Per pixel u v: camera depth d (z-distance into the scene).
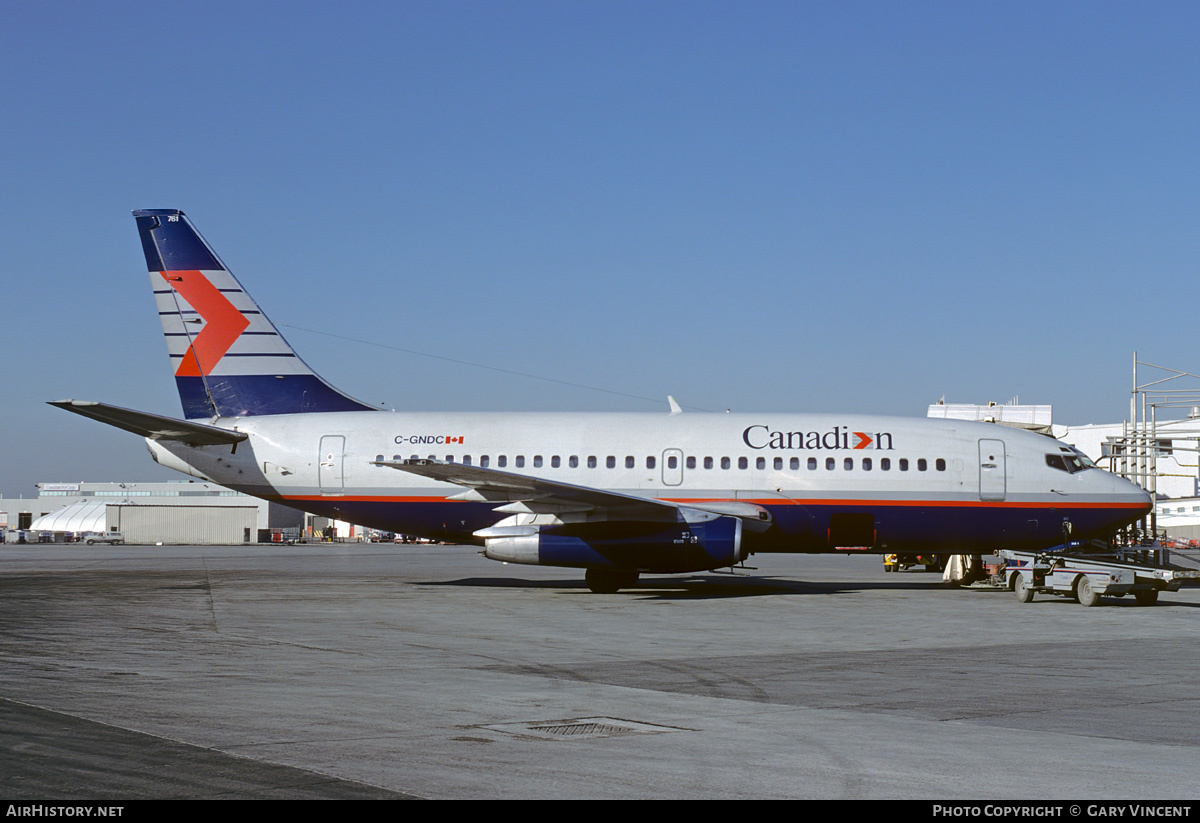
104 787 7.68
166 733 9.70
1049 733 10.12
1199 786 8.07
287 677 13.31
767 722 10.60
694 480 28.97
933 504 28.84
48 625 19.33
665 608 23.69
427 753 8.98
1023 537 29.14
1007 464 29.12
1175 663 15.34
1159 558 28.75
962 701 12.00
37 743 9.16
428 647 16.59
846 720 10.74
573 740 9.59
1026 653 16.42
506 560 27.12
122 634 17.95
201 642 16.92
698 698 12.10
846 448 29.11
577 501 26.78
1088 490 29.23
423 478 29.41
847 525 28.86
